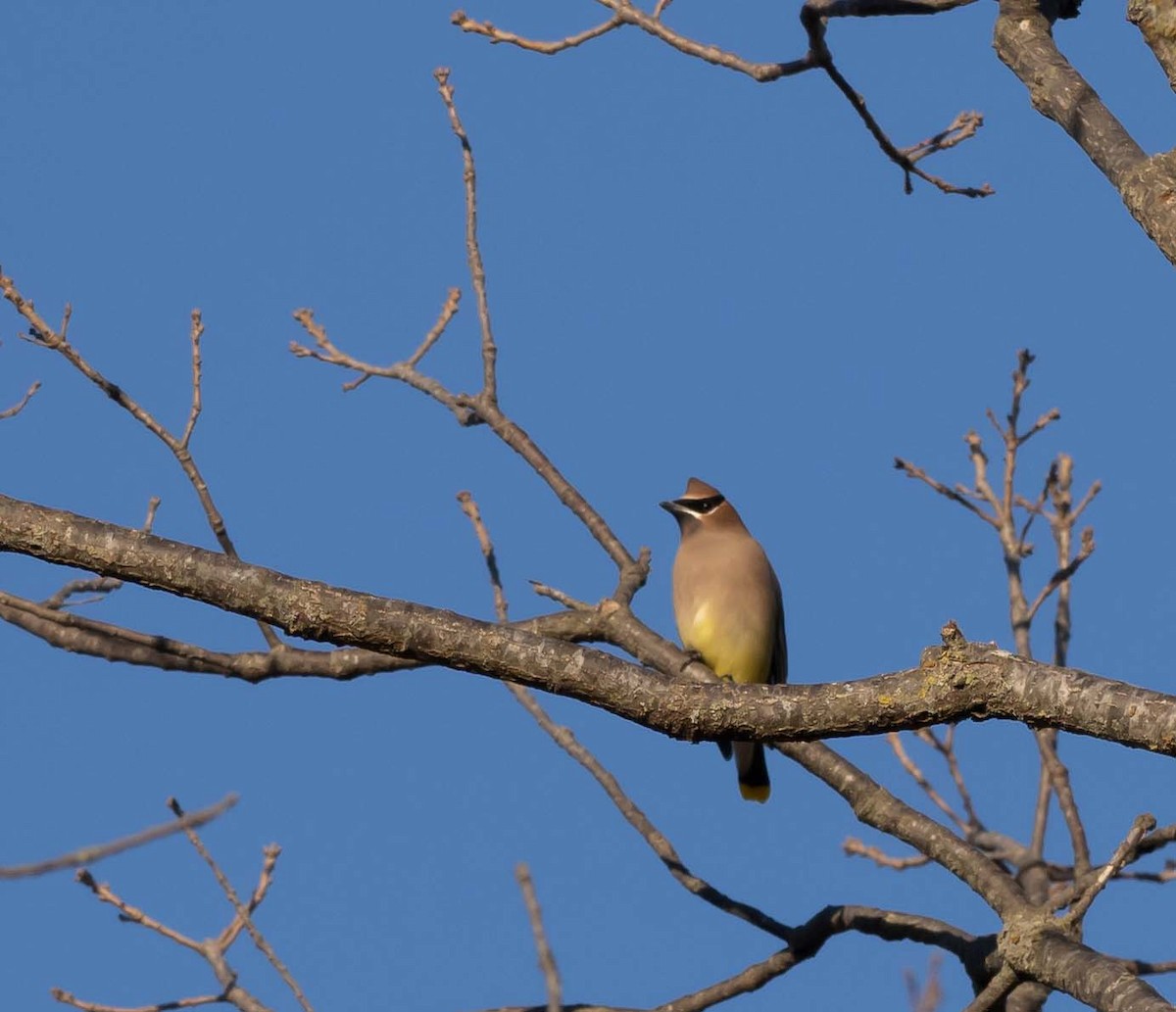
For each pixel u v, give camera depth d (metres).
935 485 13.13
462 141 13.60
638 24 11.48
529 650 7.54
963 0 10.67
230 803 6.07
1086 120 9.14
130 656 12.15
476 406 13.38
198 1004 10.31
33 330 10.64
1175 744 6.70
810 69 11.22
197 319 10.77
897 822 11.01
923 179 11.88
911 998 8.63
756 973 11.30
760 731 7.35
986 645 7.16
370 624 7.61
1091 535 12.50
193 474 10.67
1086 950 8.91
